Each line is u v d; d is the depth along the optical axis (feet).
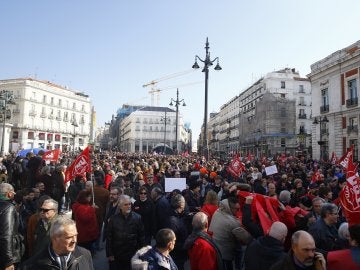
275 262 12.52
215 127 428.15
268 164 71.77
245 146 255.70
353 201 16.51
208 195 21.66
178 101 114.01
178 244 18.61
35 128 239.50
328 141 127.75
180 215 19.93
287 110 215.92
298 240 11.36
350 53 112.06
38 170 37.17
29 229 18.56
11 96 111.34
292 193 29.09
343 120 119.34
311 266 11.41
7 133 128.57
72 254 10.82
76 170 28.73
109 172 38.65
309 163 85.81
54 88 262.06
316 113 136.98
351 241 11.83
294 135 213.66
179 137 386.93
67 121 273.95
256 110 235.20
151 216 23.43
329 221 16.40
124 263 18.53
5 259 14.58
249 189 21.71
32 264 10.33
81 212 21.43
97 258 25.80
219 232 17.83
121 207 18.60
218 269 14.52
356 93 112.37
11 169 47.96
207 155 68.49
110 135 569.64
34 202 23.11
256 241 13.75
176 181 31.58
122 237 18.38
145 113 381.60
